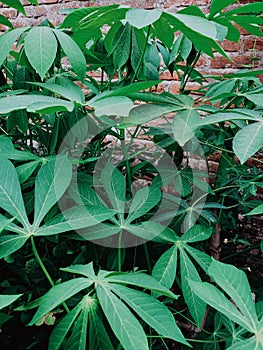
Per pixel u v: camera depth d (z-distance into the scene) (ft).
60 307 2.21
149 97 1.95
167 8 5.01
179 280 2.49
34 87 2.55
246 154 1.55
